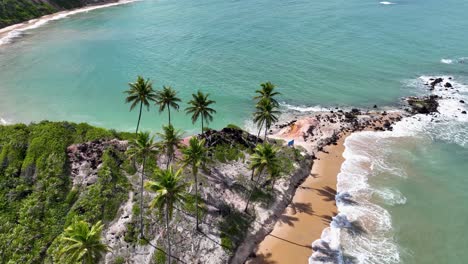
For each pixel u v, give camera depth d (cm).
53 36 16350
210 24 18375
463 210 6344
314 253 5409
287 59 13588
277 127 9244
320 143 8319
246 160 7138
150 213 5619
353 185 6925
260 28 17475
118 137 7550
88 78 12062
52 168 6244
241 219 5806
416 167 7481
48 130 7138
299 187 6856
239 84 11612
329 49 14512
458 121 9212
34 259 4928
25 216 5450
